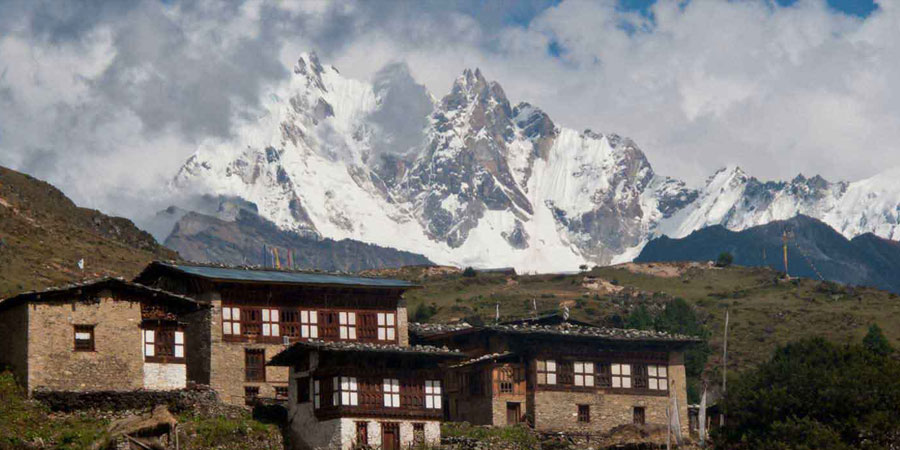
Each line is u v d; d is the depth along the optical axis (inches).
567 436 5103.3
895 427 4463.6
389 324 5295.3
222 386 4867.1
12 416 4104.3
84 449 4018.2
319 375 4530.0
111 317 4461.1
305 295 5132.9
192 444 4264.3
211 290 4909.0
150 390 4463.6
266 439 4485.7
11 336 4375.0
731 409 4822.8
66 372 4330.7
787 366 4879.4
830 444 4350.4
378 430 4493.1
